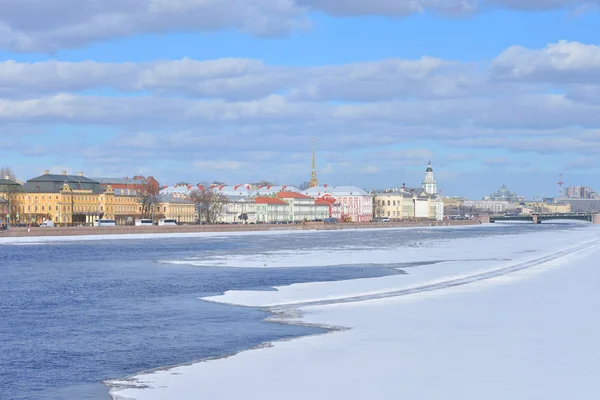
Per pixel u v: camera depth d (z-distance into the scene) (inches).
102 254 5915.4
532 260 4926.2
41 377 1723.7
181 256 5644.7
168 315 2578.7
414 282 3472.0
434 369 1684.3
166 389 1584.6
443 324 2256.4
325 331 2199.8
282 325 2319.1
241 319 2454.5
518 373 1633.9
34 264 4864.7
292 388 1556.3
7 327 2364.7
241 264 4810.5
